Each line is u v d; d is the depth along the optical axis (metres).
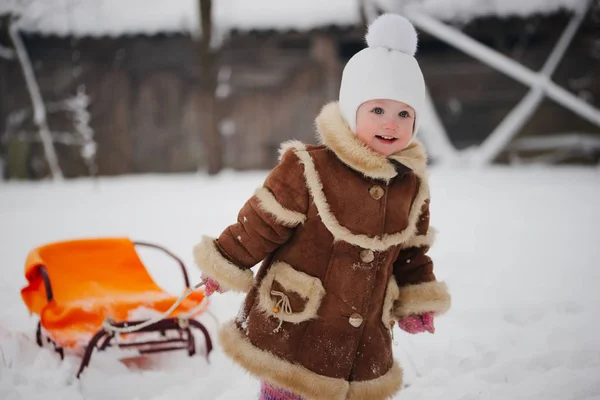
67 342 3.69
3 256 7.11
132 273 4.42
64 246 4.39
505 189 13.33
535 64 20.52
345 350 2.72
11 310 4.93
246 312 2.84
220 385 3.59
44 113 19.94
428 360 3.95
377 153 2.74
